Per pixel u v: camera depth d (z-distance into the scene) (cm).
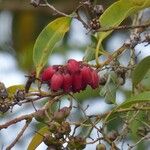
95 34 89
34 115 82
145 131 91
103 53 91
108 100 93
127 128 88
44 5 85
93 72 83
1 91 82
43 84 87
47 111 83
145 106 90
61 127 82
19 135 80
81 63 83
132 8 86
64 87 82
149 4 87
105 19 86
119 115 89
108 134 86
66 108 82
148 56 90
